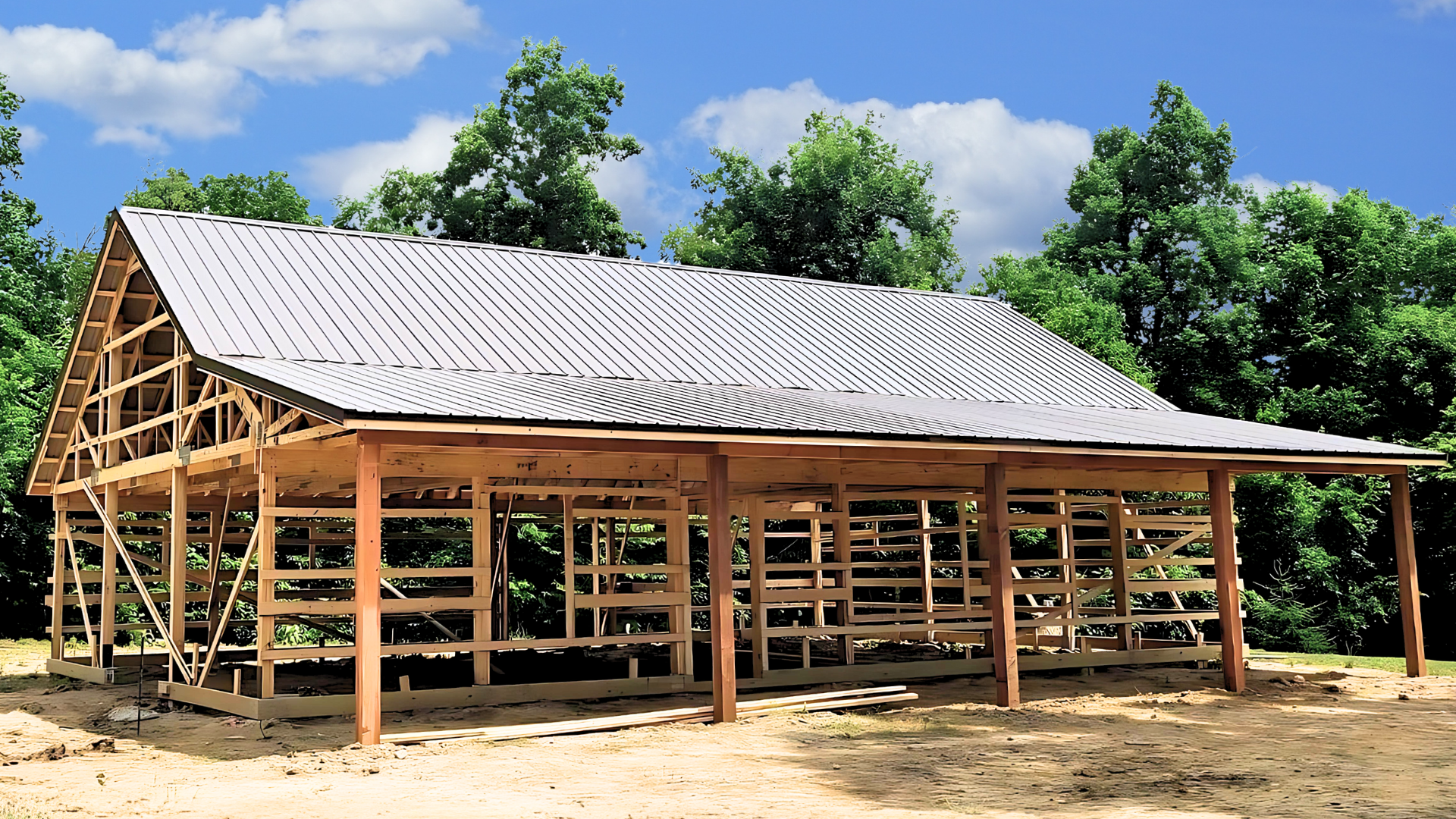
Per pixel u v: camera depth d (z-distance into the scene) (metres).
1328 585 30.56
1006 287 41.72
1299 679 18.16
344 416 11.62
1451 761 11.55
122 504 20.75
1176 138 45.78
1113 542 19.92
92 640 20.02
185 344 16.33
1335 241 42.72
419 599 14.58
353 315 18.67
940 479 18.08
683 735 13.05
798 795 9.82
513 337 19.42
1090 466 16.30
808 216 45.44
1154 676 18.69
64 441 21.11
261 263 19.53
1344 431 37.03
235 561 28.00
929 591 21.12
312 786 10.24
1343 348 40.00
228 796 9.82
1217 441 17.39
